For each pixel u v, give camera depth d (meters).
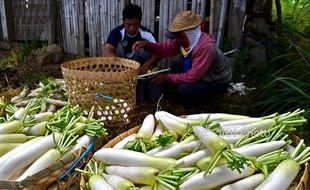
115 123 2.82
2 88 3.66
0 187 1.58
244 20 4.36
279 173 1.53
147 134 1.97
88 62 3.15
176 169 1.60
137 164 1.68
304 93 2.85
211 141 1.63
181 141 1.85
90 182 1.63
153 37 3.64
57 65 4.54
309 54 3.33
